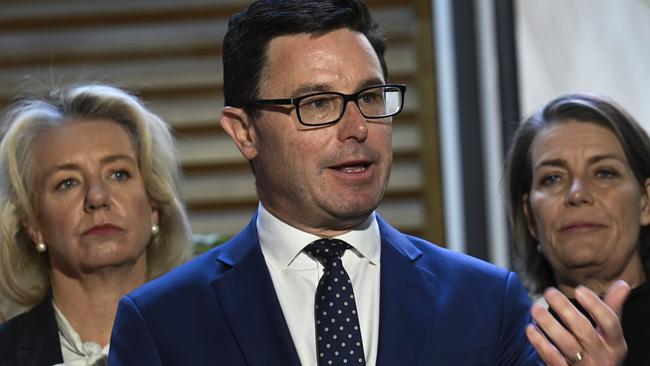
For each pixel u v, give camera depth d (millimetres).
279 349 3463
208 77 8852
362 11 3580
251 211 8656
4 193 4715
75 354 4551
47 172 4551
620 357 3193
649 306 4434
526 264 4984
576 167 4586
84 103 4719
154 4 8945
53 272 4695
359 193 3449
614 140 4633
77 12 8922
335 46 3484
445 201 8742
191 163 8758
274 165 3549
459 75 8438
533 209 4715
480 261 3758
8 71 8820
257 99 3588
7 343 4551
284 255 3650
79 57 8844
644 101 6785
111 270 4578
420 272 3658
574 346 3178
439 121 8820
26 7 8930
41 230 4633
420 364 3432
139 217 4617
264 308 3551
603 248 4527
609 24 7059
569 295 4738
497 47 8102
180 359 3477
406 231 8742
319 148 3443
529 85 7832
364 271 3648
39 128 4641
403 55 8922
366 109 3484
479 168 8383
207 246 5902
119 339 3566
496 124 8102
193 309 3574
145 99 8805
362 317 3572
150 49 8859
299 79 3465
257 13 3613
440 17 8688
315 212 3516
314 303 3582
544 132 4758
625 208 4559
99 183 4543
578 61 7363
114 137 4645
